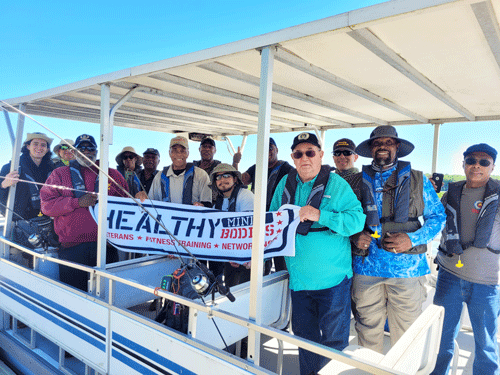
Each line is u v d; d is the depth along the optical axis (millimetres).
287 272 2566
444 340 2545
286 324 2592
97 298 2332
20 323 3699
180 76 2225
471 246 2439
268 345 3160
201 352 1702
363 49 1649
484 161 2324
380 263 2158
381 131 2109
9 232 3422
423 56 1752
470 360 3037
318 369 2193
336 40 1543
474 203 2420
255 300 1579
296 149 2201
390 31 1470
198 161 4891
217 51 1614
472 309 2453
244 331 2338
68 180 2992
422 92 2441
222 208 2852
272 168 3600
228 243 2596
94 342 2357
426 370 1804
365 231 2145
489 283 2385
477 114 3230
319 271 2104
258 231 1559
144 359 1998
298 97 2566
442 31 1452
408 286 2121
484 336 2426
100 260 2396
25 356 3098
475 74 2006
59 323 2664
